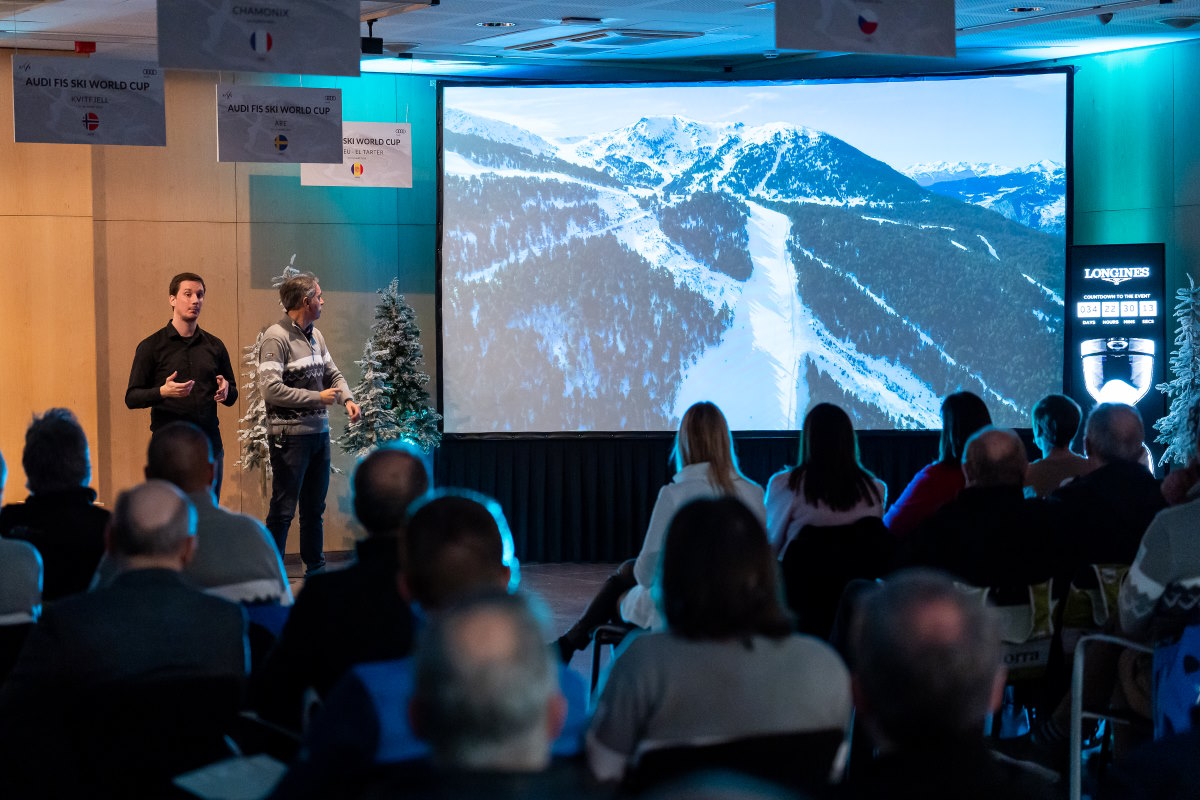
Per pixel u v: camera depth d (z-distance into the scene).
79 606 2.48
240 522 3.24
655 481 9.52
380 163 8.87
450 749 1.35
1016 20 8.06
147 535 2.53
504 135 9.27
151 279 9.12
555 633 6.84
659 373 9.43
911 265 9.31
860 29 5.20
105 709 2.45
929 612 1.49
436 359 9.34
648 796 1.21
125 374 9.08
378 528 2.64
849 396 9.41
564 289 9.38
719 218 9.36
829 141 9.27
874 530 3.99
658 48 9.12
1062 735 3.65
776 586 2.15
